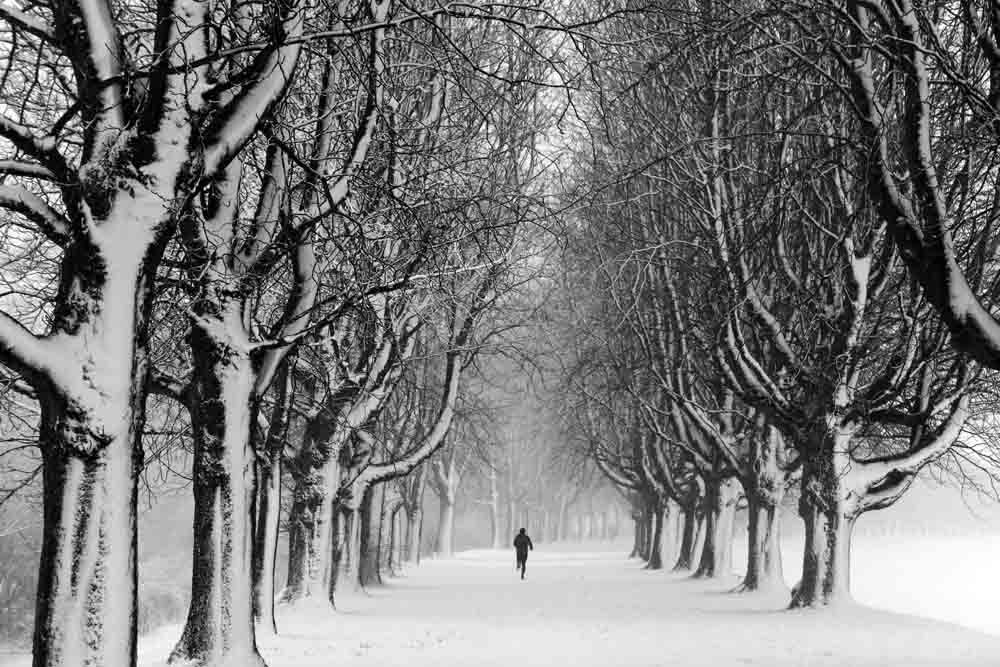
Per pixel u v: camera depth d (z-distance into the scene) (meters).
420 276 16.80
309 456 29.23
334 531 33.88
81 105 11.80
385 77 19.02
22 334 10.71
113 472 10.94
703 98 29.33
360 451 33.25
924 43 19.72
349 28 12.38
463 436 62.31
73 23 11.41
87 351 10.95
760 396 29.86
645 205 34.50
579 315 44.59
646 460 60.31
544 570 61.47
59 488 10.84
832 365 28.30
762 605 32.62
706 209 29.89
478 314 31.98
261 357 16.09
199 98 11.84
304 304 17.56
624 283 40.22
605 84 29.95
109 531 10.85
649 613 29.64
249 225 16.52
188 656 15.59
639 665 18.11
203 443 15.86
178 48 11.76
